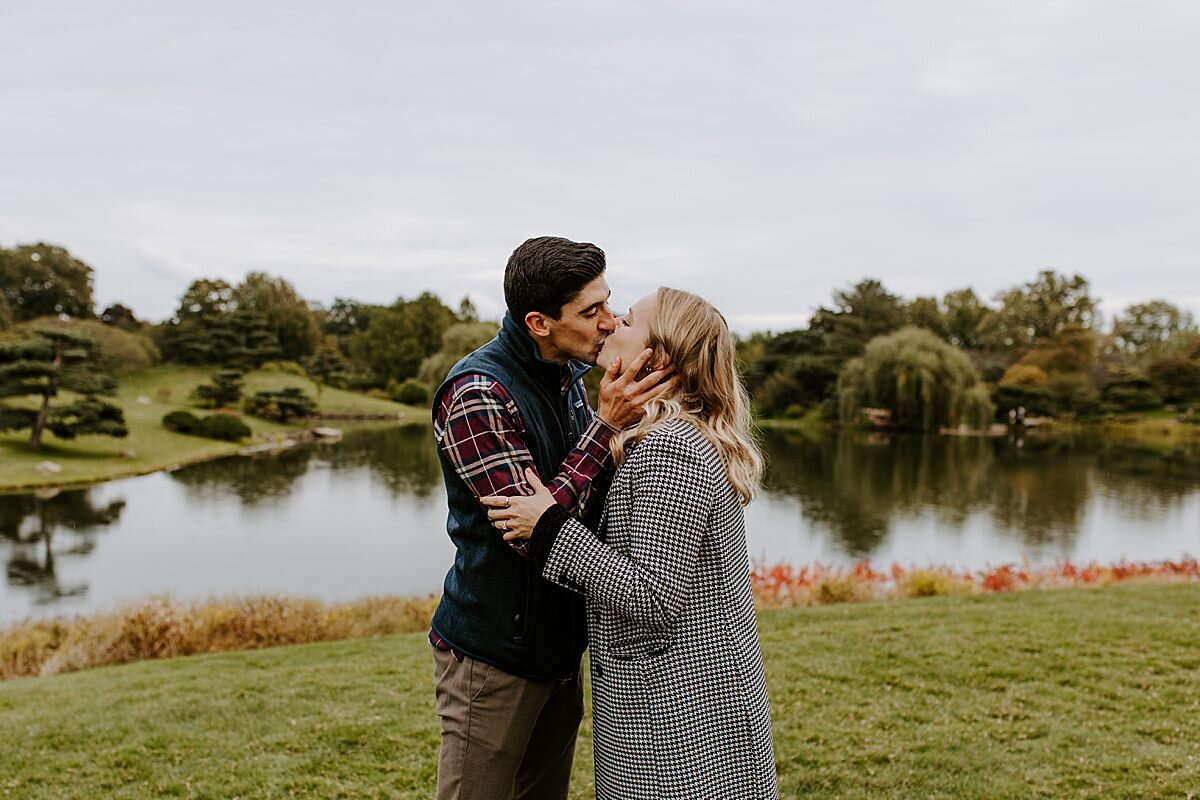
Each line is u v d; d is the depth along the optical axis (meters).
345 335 102.38
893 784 3.25
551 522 1.66
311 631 8.03
